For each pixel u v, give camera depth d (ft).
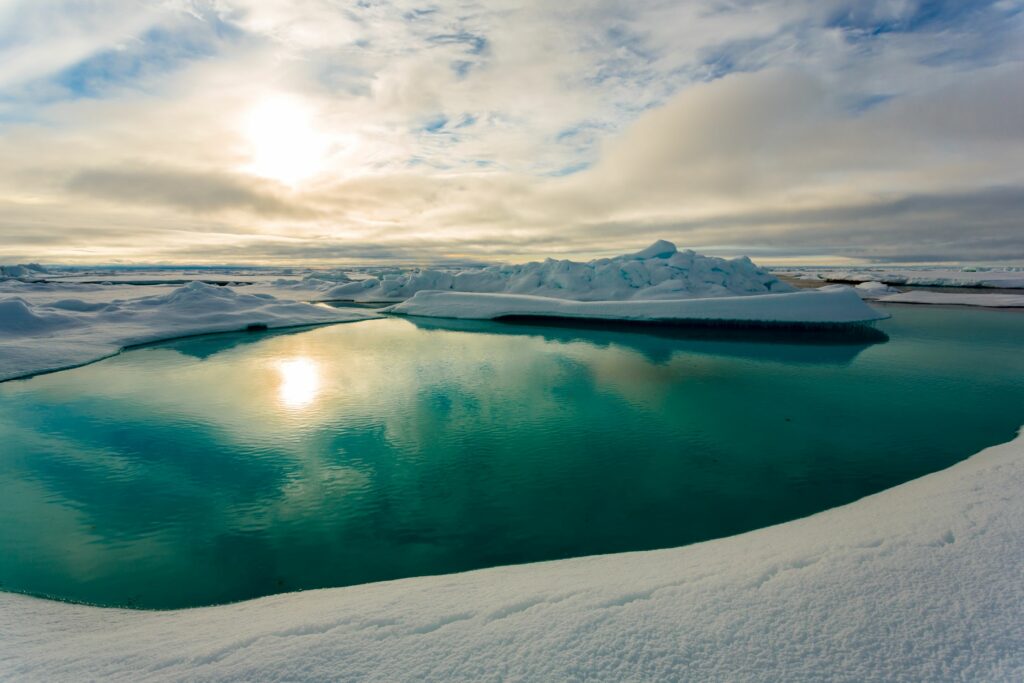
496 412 45.44
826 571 11.74
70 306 99.76
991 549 12.16
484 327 110.93
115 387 54.75
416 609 11.39
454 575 16.69
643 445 36.70
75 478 30.78
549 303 119.85
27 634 13.05
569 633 9.75
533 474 31.58
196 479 30.71
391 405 47.75
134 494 28.60
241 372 63.05
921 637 9.25
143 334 86.89
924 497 17.78
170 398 50.11
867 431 39.52
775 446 36.35
